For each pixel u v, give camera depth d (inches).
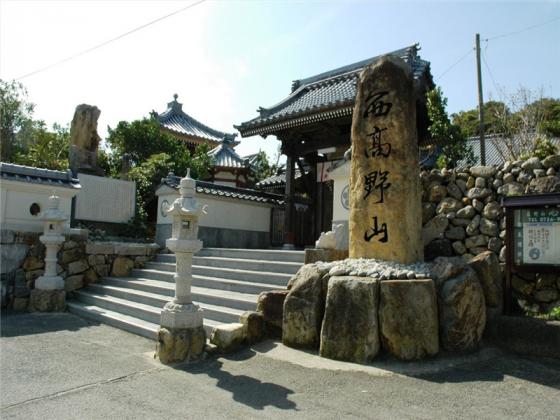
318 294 234.5
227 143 975.0
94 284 395.2
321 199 609.9
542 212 235.1
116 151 745.0
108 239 473.7
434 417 152.5
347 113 453.4
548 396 171.5
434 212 298.8
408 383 184.4
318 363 209.6
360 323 211.3
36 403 163.5
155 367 208.7
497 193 272.7
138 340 265.1
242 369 204.8
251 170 960.3
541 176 254.7
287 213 550.6
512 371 199.0
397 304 210.1
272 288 295.1
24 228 377.1
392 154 255.3
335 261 263.6
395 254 246.5
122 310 324.5
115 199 521.0
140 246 439.8
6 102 957.2
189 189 231.0
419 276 223.8
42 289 349.4
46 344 250.5
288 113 497.0
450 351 216.8
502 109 622.5
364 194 262.7
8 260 361.7
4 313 340.2
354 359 209.6
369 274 227.0
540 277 249.8
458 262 243.6
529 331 221.8
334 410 158.6
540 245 234.1
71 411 156.5
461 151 422.6
